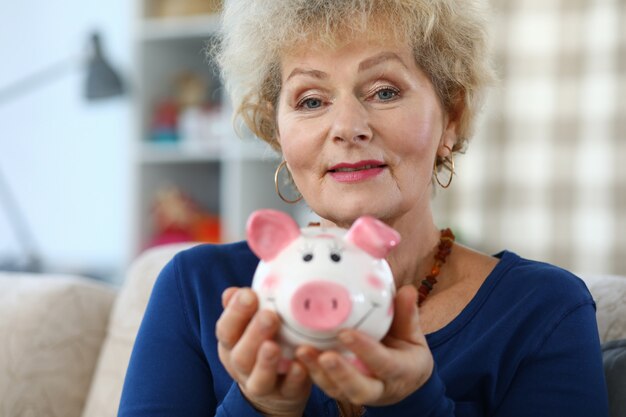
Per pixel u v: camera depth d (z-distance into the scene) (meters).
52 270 3.14
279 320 0.68
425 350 0.73
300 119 0.95
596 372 0.94
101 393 1.35
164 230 3.00
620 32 2.67
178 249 1.48
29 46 3.54
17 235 3.53
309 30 0.93
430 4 0.94
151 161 3.06
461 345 0.96
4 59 3.58
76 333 1.44
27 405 1.37
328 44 0.92
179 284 1.07
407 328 0.72
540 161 2.77
